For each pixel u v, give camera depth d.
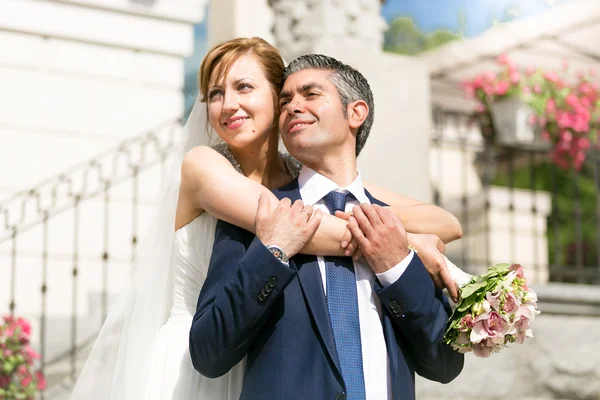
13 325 5.66
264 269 2.17
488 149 7.64
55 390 5.61
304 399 2.18
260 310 2.17
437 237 2.52
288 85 2.46
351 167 2.50
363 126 2.55
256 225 2.28
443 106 8.45
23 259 6.97
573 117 7.42
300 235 2.25
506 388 5.14
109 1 7.57
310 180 2.48
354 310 2.30
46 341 6.42
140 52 7.71
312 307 2.25
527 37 7.73
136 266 2.71
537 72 7.54
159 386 2.48
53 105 7.35
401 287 2.27
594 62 8.12
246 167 2.71
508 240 8.04
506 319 2.24
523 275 2.31
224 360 2.21
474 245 8.09
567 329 5.36
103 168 7.40
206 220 2.62
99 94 7.52
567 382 5.27
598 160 7.72
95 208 7.28
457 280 2.43
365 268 2.37
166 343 2.54
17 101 7.23
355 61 5.73
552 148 7.58
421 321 2.29
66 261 7.11
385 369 2.28
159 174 7.53
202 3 7.94
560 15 7.68
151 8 7.71
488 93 7.36
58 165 7.29
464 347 2.31
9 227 6.59
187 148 2.79
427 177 5.81
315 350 2.22
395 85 5.80
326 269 2.34
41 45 7.36
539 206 8.33
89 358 2.76
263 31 7.03
